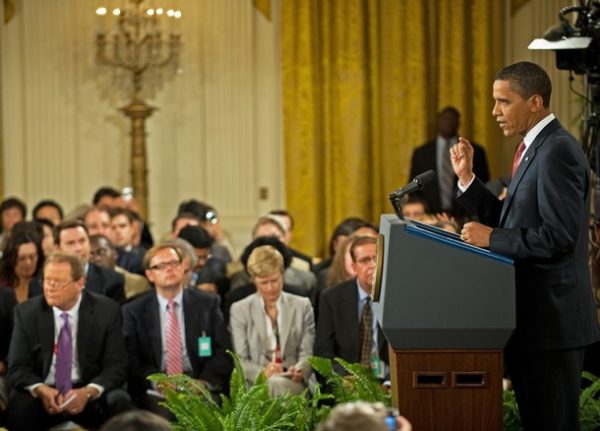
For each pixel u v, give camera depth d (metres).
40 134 12.52
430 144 11.76
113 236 9.56
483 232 3.93
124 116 12.62
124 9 12.21
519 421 4.82
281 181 12.88
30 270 7.71
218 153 12.79
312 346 6.98
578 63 5.63
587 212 4.05
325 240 12.75
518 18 12.45
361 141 12.60
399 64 12.55
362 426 2.18
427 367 3.84
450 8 12.49
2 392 6.98
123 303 7.93
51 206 10.53
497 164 12.55
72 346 6.75
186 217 9.78
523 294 4.02
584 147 5.75
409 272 3.74
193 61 12.66
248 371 6.81
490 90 12.47
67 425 6.56
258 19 12.73
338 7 12.51
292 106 12.61
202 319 6.96
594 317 4.11
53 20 12.46
